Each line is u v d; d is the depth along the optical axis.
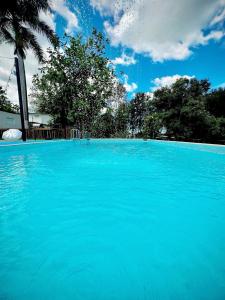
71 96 16.97
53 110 17.72
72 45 15.77
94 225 1.97
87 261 1.40
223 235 1.77
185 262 1.39
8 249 1.55
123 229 1.88
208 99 22.70
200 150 8.45
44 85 16.56
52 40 13.87
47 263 1.37
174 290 1.12
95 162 5.78
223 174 4.23
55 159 6.32
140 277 1.23
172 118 19.94
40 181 3.63
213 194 2.94
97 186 3.32
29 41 13.08
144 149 9.53
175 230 1.86
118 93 18.25
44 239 1.70
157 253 1.49
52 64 16.05
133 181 3.67
